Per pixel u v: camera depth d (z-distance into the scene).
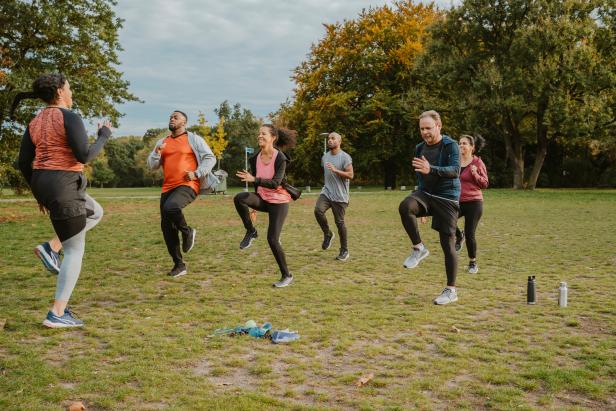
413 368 3.85
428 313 5.39
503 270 7.95
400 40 40.03
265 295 6.18
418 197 5.84
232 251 9.64
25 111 21.56
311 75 42.12
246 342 4.41
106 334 4.54
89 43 21.78
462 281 7.12
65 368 3.71
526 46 29.88
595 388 3.44
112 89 23.72
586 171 48.09
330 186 8.67
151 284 6.75
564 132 31.09
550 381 3.57
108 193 39.94
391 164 44.06
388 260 8.81
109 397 3.25
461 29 33.97
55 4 20.98
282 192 6.69
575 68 29.53
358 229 13.32
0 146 21.97
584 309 5.57
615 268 8.07
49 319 4.67
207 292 6.32
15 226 12.91
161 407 3.14
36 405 3.09
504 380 3.60
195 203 22.55
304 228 13.41
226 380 3.60
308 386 3.52
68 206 4.58
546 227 13.70
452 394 3.38
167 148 6.84
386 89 41.09
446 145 5.84
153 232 12.16
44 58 21.58
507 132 35.81
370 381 3.59
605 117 30.23
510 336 4.62
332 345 4.40
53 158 4.54
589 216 16.66
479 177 7.42
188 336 4.53
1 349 4.13
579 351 4.24
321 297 6.09
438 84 37.09
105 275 7.26
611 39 31.47
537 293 6.38
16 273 7.18
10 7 19.30
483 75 31.72
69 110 4.62
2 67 20.41
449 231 5.83
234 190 41.81
